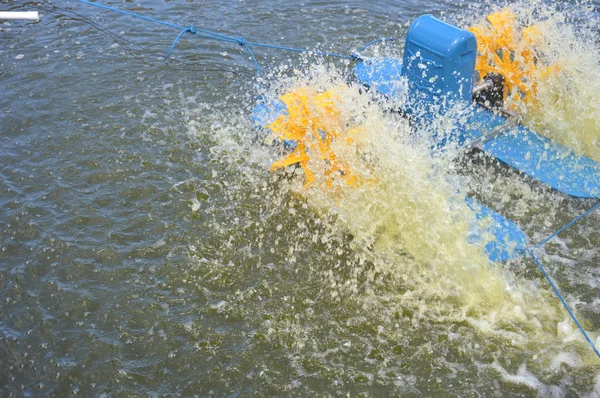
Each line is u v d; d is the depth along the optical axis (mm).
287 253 5117
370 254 5125
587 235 5395
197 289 4777
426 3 9023
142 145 6223
